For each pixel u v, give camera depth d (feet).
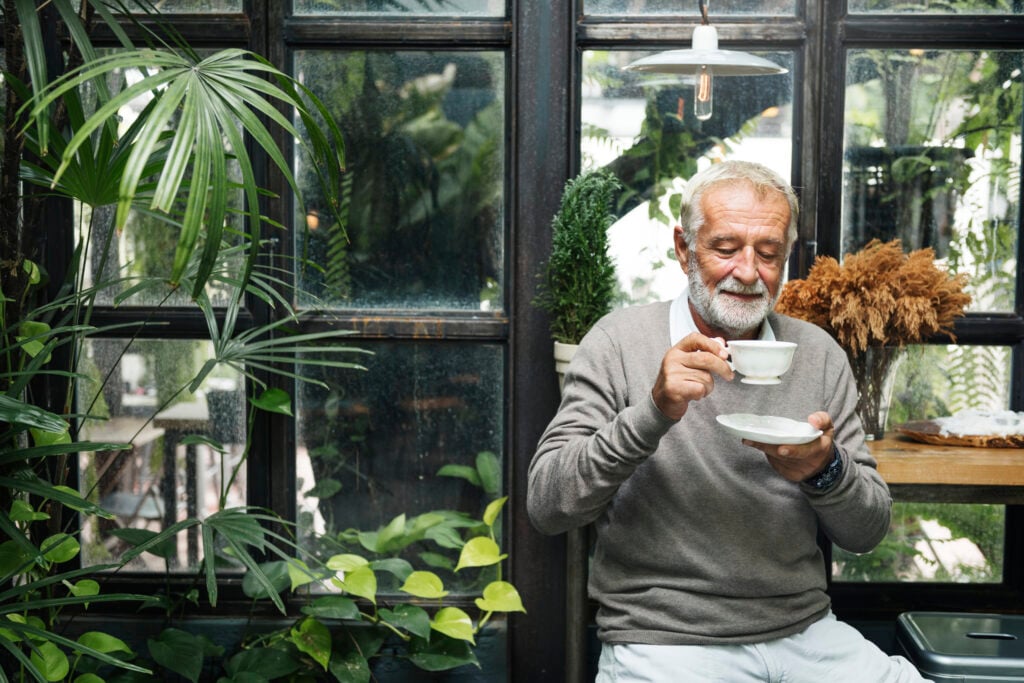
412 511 6.84
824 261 6.05
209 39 6.53
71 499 4.91
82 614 6.78
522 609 6.31
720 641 5.08
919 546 6.92
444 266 6.73
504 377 6.77
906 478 5.63
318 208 6.68
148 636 6.73
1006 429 6.02
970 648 5.44
